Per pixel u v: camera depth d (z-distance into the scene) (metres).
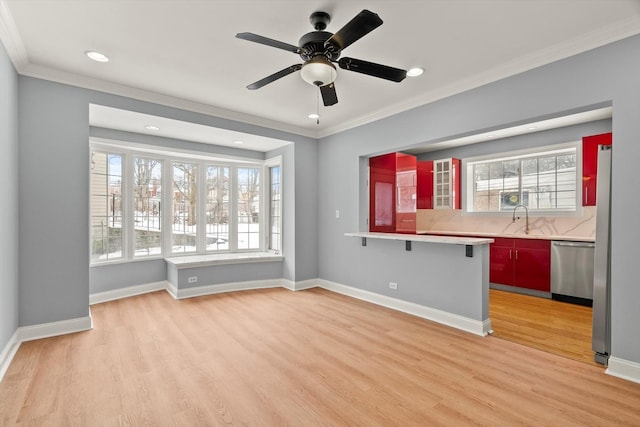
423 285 3.55
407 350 2.67
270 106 3.84
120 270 4.28
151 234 4.67
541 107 2.61
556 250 4.20
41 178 2.87
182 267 4.26
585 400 1.96
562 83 2.50
